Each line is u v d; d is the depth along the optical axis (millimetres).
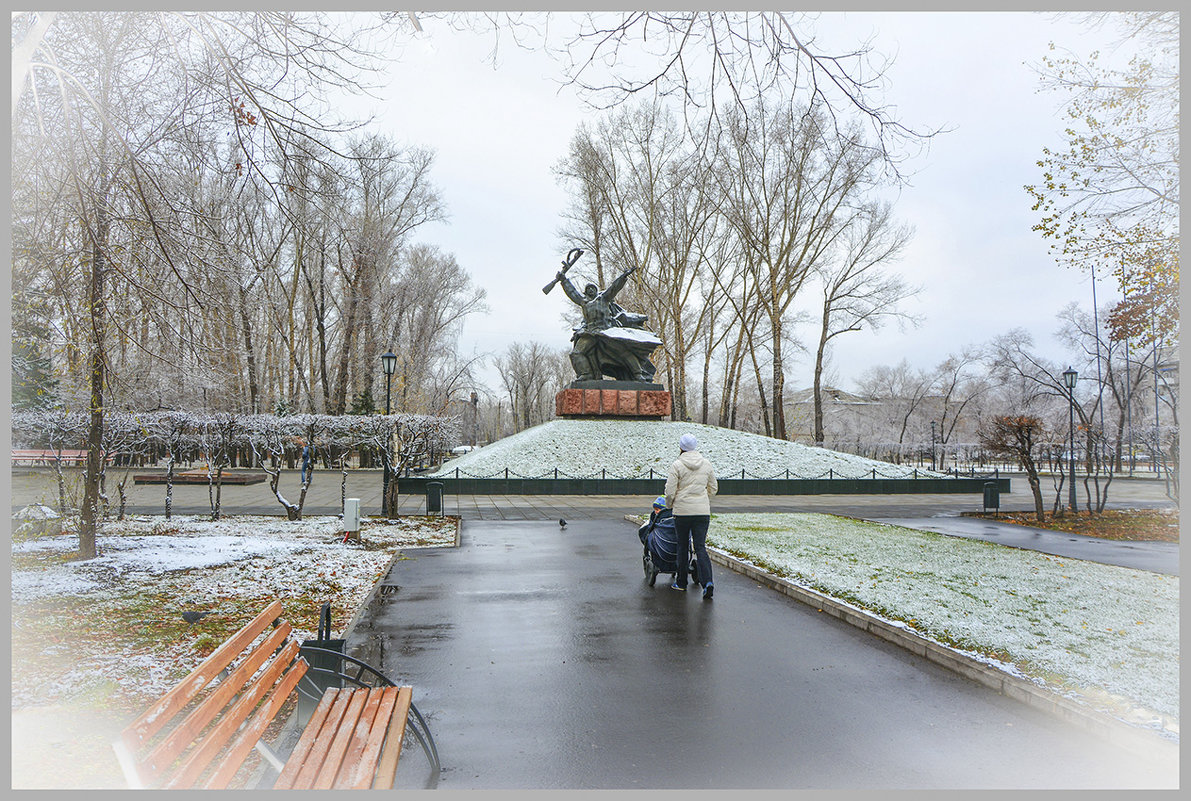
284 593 8180
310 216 8328
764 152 16219
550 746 4340
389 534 13852
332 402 45781
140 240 8094
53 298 8758
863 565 10086
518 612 7742
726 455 29500
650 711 4918
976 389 71250
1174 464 18500
